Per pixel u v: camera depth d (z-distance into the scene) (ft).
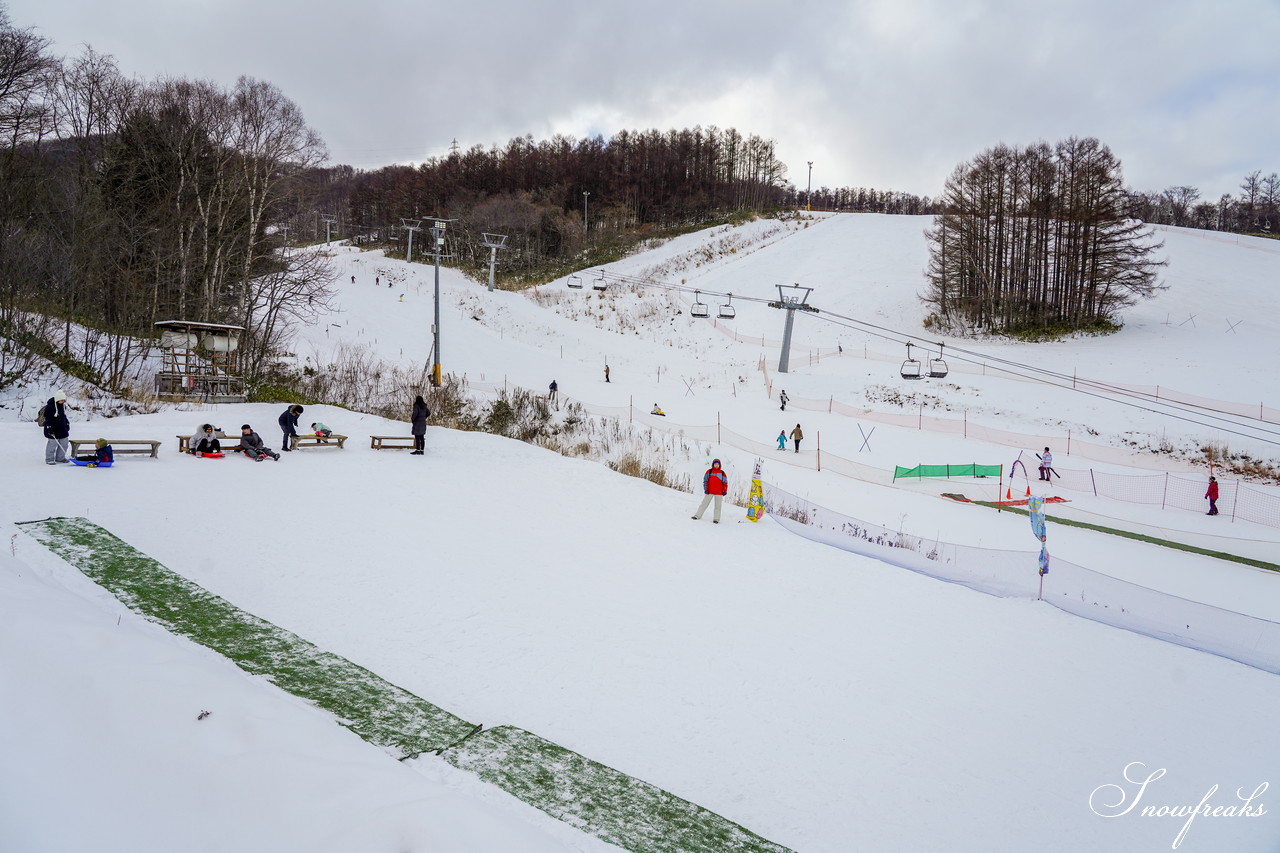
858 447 104.06
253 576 30.30
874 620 34.01
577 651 26.68
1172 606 41.47
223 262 112.98
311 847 10.93
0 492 38.83
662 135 417.49
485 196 371.35
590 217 364.38
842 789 19.56
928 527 66.08
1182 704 27.68
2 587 18.81
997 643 32.71
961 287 192.24
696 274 261.03
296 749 13.83
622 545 43.14
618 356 173.78
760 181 447.42
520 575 34.96
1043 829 18.66
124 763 12.17
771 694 24.95
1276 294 177.58
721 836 16.47
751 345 181.06
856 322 194.39
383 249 328.70
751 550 45.11
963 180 197.88
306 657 22.63
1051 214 185.57
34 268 79.30
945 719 24.43
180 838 10.82
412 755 17.40
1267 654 34.06
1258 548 65.51
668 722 22.18
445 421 91.35
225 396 84.12
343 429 75.31
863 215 341.41
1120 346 155.53
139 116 110.11
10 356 71.05
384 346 147.84
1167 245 231.71
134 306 93.86
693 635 29.68
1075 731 24.57
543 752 19.02
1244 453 99.86
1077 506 78.95
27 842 9.93
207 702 14.73
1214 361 136.98
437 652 25.11
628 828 15.98
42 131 101.55
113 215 96.07
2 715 12.56
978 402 128.88
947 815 18.83
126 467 49.67
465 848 11.45
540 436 90.43
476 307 204.74
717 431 108.68
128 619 22.50
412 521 42.93
